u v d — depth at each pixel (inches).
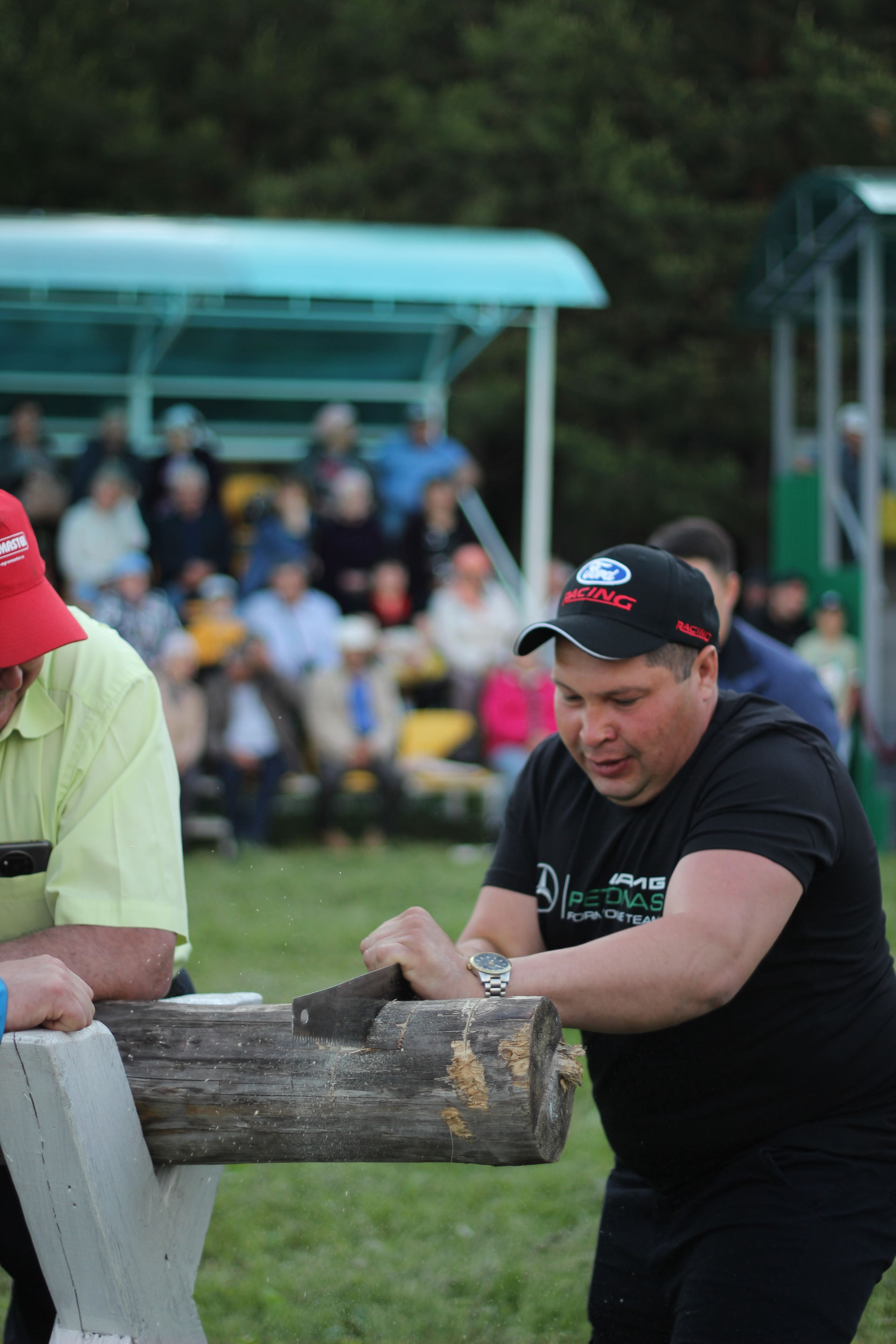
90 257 830.5
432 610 893.2
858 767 796.0
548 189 1603.1
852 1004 173.8
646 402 1579.7
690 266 1546.5
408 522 946.7
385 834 786.2
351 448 994.1
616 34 1590.8
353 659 779.4
